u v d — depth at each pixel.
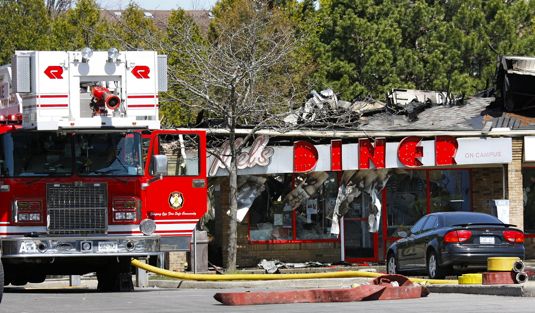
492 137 59.03
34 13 81.69
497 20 100.88
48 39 79.06
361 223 62.28
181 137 39.69
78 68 36.72
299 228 61.59
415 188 62.47
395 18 100.69
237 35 65.38
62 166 37.50
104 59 36.91
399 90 70.56
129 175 37.97
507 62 64.25
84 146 37.69
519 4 104.94
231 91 54.66
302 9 96.75
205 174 39.16
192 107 59.69
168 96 63.47
